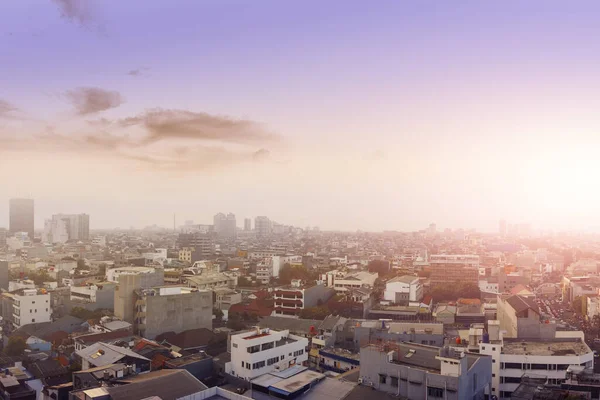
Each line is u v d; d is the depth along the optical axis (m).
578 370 102.88
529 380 103.44
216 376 121.12
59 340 157.00
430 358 95.06
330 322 163.12
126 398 82.56
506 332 147.50
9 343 145.25
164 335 157.75
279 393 91.62
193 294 167.00
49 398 95.81
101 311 193.25
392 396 91.06
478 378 93.31
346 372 116.00
